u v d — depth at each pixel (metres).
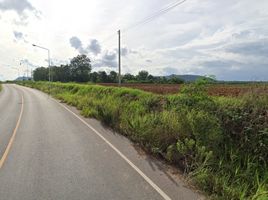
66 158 7.57
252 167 5.62
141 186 5.53
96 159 7.46
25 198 5.05
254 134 6.34
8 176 6.20
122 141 9.77
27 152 8.23
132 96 20.64
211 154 5.99
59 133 11.27
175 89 30.20
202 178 5.42
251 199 4.66
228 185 5.25
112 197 5.04
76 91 38.41
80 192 5.28
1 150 8.54
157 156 7.66
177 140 7.84
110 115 13.72
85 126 13.03
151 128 9.06
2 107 23.34
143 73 122.44
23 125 13.42
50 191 5.34
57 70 135.62
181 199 4.91
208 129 7.31
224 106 8.38
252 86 8.93
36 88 70.56
